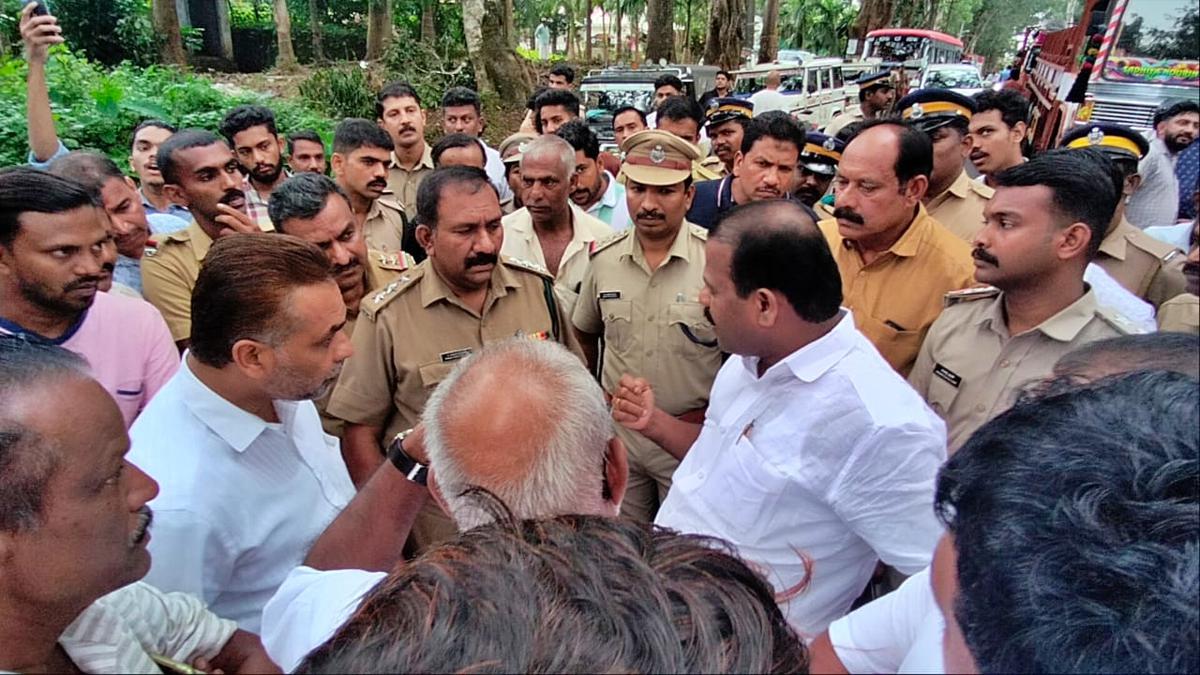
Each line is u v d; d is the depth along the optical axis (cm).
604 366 290
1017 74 1511
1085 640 48
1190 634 46
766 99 987
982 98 377
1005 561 53
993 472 58
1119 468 52
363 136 360
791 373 158
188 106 1000
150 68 1123
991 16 4131
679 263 270
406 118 475
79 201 176
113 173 269
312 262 142
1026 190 168
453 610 56
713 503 171
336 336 145
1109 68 651
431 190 217
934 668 67
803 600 159
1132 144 358
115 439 94
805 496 155
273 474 148
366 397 226
